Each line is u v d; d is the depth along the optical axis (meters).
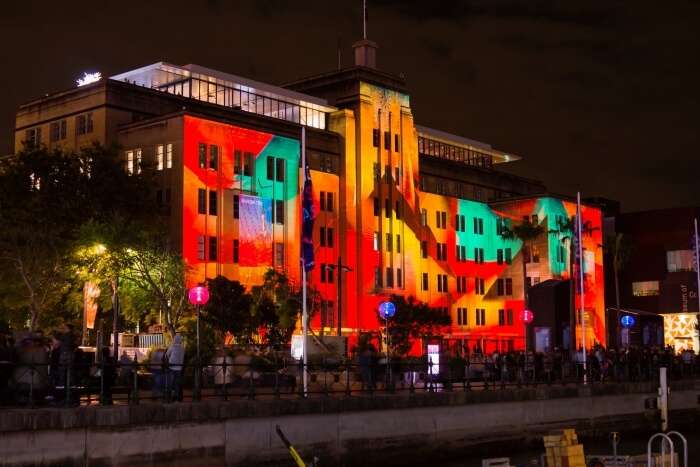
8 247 60.12
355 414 33.84
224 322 62.97
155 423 27.53
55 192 64.12
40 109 87.81
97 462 26.06
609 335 101.31
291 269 85.81
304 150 37.28
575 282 85.56
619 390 48.88
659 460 26.19
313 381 41.56
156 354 32.66
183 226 75.94
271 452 30.73
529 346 83.25
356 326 93.81
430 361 41.88
